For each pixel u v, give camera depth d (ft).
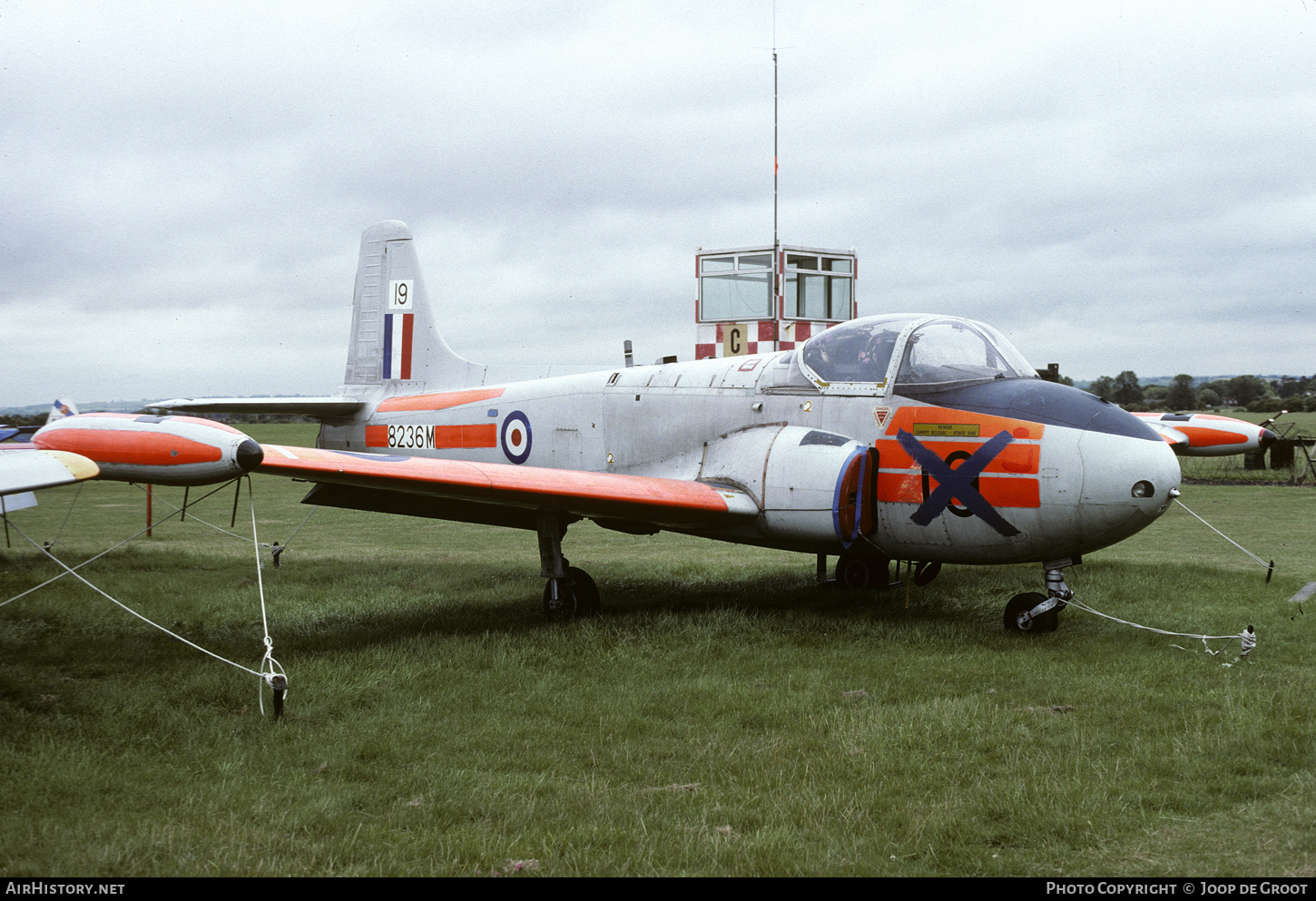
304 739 15.58
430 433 35.94
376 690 18.54
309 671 19.48
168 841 11.68
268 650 17.11
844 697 18.04
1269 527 48.16
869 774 13.97
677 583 32.65
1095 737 15.30
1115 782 13.50
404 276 38.78
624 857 11.40
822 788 13.50
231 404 36.78
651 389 29.71
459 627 25.32
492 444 33.91
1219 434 35.01
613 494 23.53
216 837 11.89
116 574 34.32
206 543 46.65
